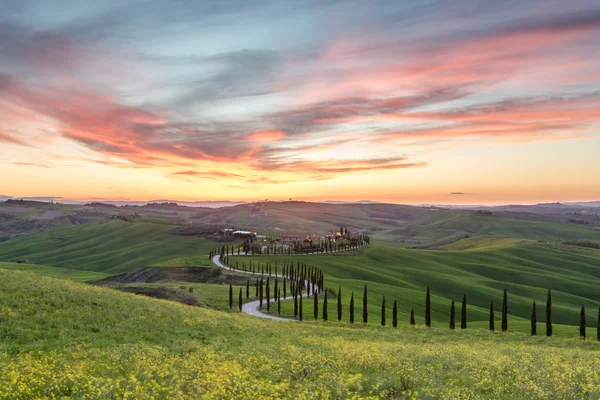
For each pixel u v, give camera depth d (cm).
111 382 2027
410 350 3525
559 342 6769
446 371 2522
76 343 2955
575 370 2588
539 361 2953
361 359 2798
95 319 3666
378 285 19225
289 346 3372
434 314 15975
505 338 7106
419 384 2189
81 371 2217
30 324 3206
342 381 2178
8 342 2802
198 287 15262
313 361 2728
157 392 1956
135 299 5072
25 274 5206
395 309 9231
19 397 1816
